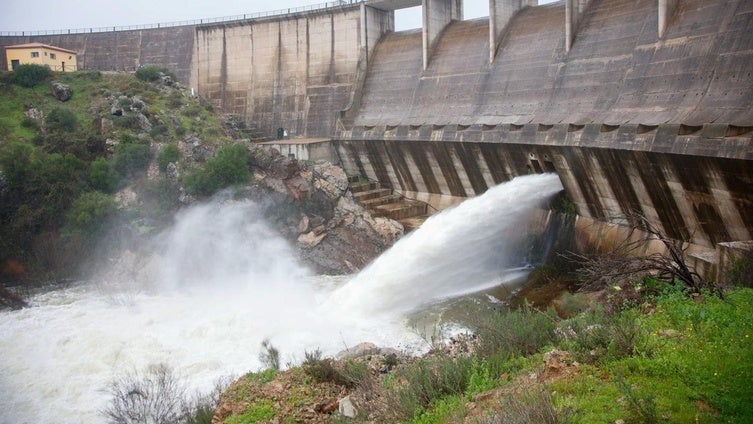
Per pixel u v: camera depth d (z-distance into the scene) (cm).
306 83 6594
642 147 3291
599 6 4366
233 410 2139
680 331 1878
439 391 1861
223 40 7181
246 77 7031
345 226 5159
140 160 5316
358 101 6106
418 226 4994
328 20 6425
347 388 2245
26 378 3077
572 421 1445
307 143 5797
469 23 5619
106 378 3033
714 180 2961
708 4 3509
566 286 3653
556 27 4653
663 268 2328
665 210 3372
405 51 5991
